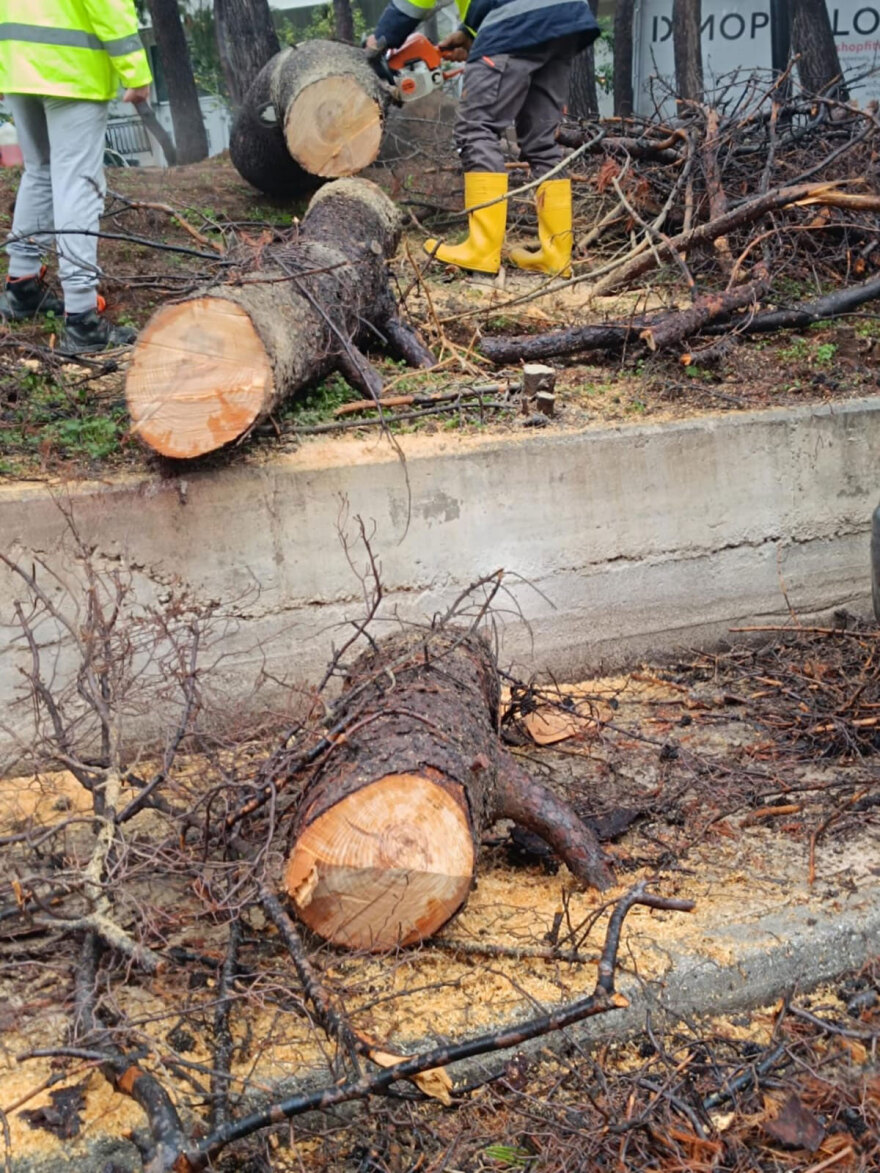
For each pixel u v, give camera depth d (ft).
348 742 11.20
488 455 16.12
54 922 9.95
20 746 13.21
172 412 14.10
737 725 16.12
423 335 20.86
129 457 15.40
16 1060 9.07
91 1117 9.26
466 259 24.26
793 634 18.69
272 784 11.12
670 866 12.73
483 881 12.51
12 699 14.34
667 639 18.01
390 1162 9.42
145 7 43.73
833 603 18.95
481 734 11.84
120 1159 9.10
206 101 44.52
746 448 17.66
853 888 12.19
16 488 14.26
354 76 25.17
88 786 11.94
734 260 23.24
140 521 14.60
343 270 17.57
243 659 15.42
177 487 14.64
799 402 18.49
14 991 10.42
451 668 12.73
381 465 15.56
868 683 16.38
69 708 14.51
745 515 17.93
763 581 18.35
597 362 20.54
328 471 15.30
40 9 17.44
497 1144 9.51
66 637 14.43
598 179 26.13
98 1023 9.33
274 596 15.43
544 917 11.75
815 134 27.27
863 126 27.22
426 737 11.01
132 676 13.14
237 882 10.94
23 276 20.33
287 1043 9.86
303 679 15.81
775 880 12.42
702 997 10.95
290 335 15.15
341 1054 9.75
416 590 16.19
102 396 17.17
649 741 15.34
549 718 15.97
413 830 10.32
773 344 21.34
